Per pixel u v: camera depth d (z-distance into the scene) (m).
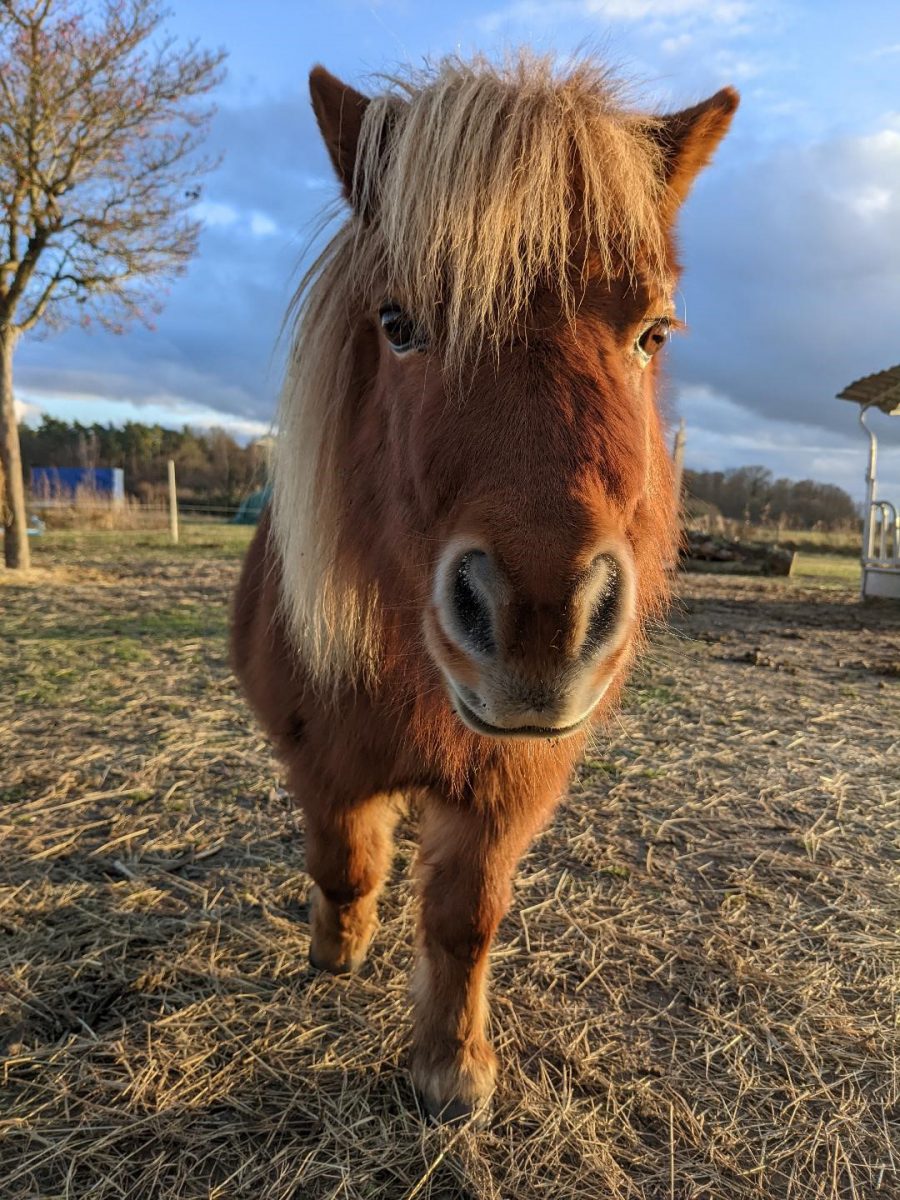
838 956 2.33
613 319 1.31
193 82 9.14
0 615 7.25
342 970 2.13
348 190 1.67
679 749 4.21
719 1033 1.98
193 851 2.81
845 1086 1.83
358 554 1.67
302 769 1.89
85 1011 1.96
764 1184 1.56
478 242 1.24
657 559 1.90
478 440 1.21
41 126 8.59
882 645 7.61
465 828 1.74
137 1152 1.56
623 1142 1.64
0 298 9.35
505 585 1.10
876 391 10.62
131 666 5.50
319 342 1.70
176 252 10.01
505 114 1.35
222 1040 1.87
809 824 3.29
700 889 2.70
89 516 19.81
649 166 1.52
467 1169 1.54
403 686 1.62
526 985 2.13
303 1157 1.55
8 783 3.33
